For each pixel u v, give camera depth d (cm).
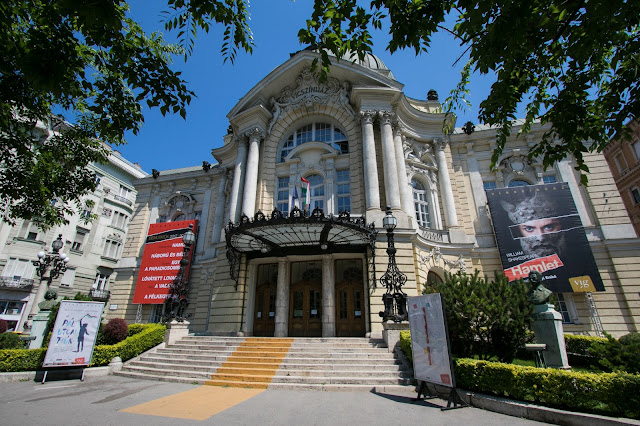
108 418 603
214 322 1661
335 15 511
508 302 835
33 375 1034
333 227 1338
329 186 1806
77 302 1079
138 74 571
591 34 511
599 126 602
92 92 766
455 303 883
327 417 618
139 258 2638
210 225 2561
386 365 1000
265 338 1318
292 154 1923
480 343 867
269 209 1850
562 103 609
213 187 2681
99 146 1041
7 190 832
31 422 575
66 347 1030
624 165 2695
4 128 731
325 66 561
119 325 1367
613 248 1781
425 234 1789
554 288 1681
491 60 507
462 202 2050
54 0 498
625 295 1691
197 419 601
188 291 2358
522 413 609
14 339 1273
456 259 1827
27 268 2803
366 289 1496
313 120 2014
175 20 552
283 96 2055
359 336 1523
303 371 987
